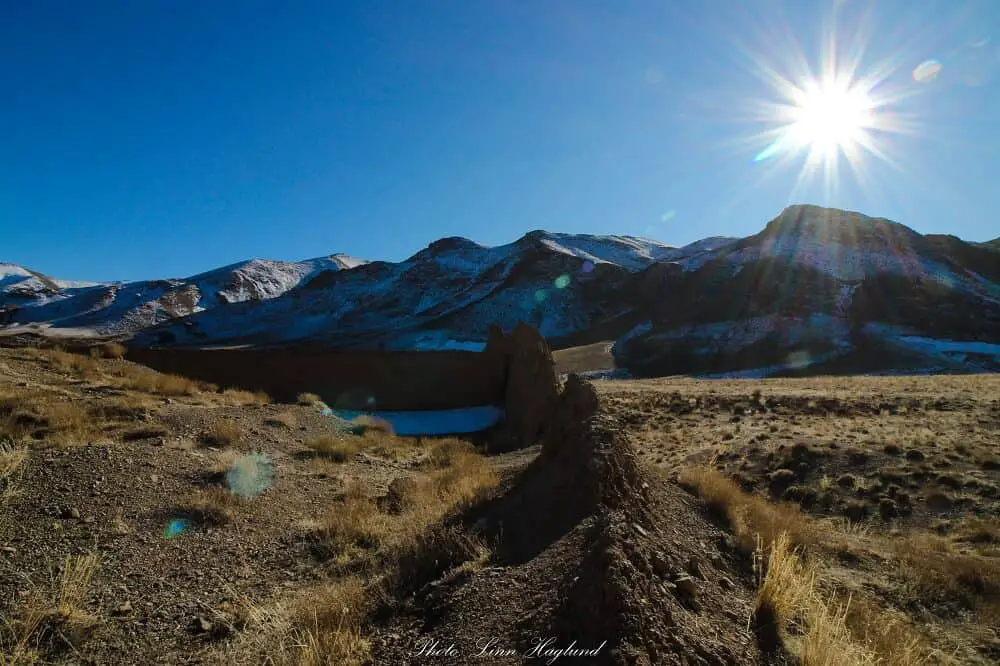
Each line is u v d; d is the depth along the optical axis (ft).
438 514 27.81
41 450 30.37
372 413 92.32
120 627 17.12
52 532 22.44
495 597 15.96
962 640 18.33
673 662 11.67
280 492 32.83
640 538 17.44
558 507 21.48
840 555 25.57
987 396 72.90
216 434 40.93
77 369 57.52
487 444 67.72
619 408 82.94
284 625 17.26
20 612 16.74
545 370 67.21
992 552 26.58
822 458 45.16
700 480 31.01
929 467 40.78
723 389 105.40
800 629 16.15
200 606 18.97
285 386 98.37
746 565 21.33
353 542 25.52
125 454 32.27
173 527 25.20
